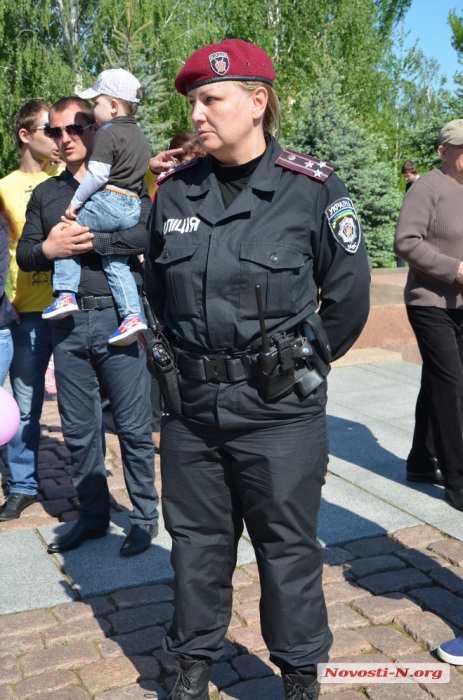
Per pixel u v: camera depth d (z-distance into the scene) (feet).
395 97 109.50
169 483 7.02
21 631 8.82
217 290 6.32
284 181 6.47
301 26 78.48
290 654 6.76
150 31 63.16
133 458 10.75
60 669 8.16
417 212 12.07
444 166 12.34
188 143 13.88
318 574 6.90
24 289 12.16
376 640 8.69
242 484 6.73
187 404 6.71
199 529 7.04
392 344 24.35
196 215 6.58
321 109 44.57
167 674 8.14
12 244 12.42
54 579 10.03
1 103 62.44
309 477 6.61
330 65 47.67
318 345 6.56
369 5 85.20
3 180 12.68
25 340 12.21
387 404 18.66
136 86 11.21
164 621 9.07
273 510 6.57
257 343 6.36
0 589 9.78
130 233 10.35
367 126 70.69
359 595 9.66
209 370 6.47
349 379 21.12
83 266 10.34
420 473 13.42
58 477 14.25
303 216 6.39
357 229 6.53
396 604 9.41
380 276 33.30
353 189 42.65
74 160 10.71
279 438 6.52
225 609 7.34
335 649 8.49
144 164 10.84
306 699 6.86
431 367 12.21
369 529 11.55
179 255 6.46
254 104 6.45
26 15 64.23
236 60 6.25
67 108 10.56
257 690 7.82
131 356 10.44
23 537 11.45
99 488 11.05
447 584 9.90
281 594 6.65
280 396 6.42
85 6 66.08
